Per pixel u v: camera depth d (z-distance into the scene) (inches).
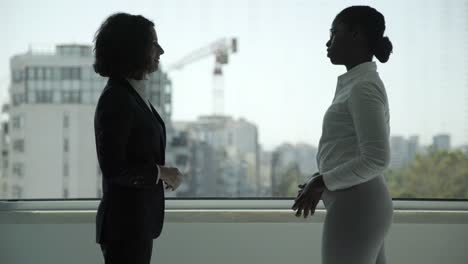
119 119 61.9
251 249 110.7
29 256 110.0
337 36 69.1
